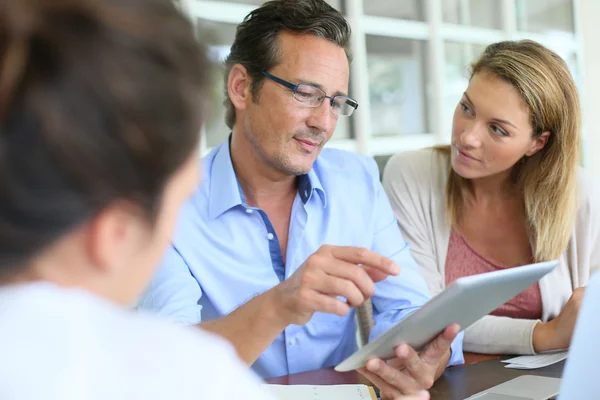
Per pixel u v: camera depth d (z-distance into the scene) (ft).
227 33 8.91
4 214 1.17
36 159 1.14
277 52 4.75
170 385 1.28
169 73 1.23
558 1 16.28
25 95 1.12
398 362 3.93
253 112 4.89
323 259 3.41
